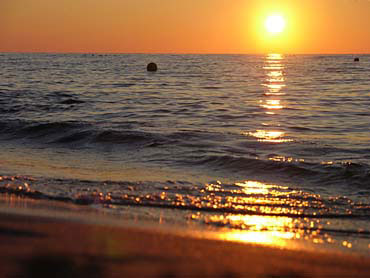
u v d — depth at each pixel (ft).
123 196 22.38
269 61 409.28
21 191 22.38
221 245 14.58
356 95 86.84
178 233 16.08
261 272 12.05
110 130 41.55
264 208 21.62
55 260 11.32
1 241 12.62
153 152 35.19
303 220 20.03
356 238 17.60
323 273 12.49
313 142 39.01
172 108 64.75
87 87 100.73
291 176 28.40
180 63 323.16
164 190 24.03
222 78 141.49
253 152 35.22
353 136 43.78
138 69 208.54
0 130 44.11
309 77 149.07
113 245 13.10
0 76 138.72
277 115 58.80
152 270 11.22
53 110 60.85
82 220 16.92
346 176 27.81
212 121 52.85
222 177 27.99
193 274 11.30
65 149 37.04
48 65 253.44
